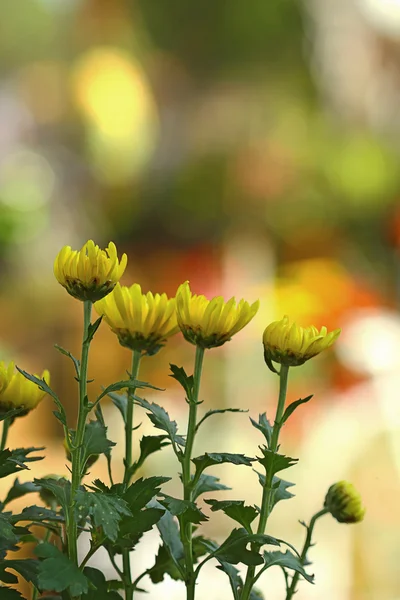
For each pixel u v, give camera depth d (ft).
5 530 4.12
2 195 19.31
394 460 12.73
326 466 12.89
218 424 13.93
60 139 20.40
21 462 4.26
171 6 19.92
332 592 11.45
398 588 11.73
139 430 11.86
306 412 14.06
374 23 19.93
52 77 20.49
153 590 8.74
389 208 19.13
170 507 4.20
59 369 15.52
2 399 4.41
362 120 20.08
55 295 17.76
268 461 4.26
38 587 4.12
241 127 19.94
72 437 4.22
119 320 4.36
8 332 16.81
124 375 15.43
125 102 20.11
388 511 12.24
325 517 12.28
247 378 15.14
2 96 20.56
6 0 20.49
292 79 20.01
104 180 20.21
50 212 19.72
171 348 15.43
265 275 17.89
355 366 14.25
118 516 4.09
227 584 8.73
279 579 9.75
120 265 4.17
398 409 13.30
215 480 4.38
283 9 19.58
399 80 19.98
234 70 20.07
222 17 19.77
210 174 19.60
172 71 20.29
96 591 4.22
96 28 20.44
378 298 16.98
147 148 20.21
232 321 4.25
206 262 17.78
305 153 19.53
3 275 18.61
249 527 4.30
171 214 19.66
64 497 4.20
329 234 18.84
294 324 4.26
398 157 19.84
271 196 19.20
